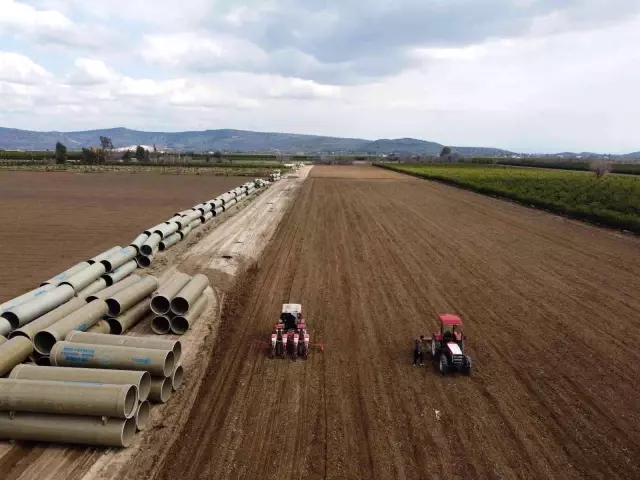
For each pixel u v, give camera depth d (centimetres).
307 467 1095
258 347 1727
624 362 1628
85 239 3375
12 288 2289
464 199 6116
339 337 1812
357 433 1223
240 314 2038
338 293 2308
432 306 2145
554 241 3519
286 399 1380
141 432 1220
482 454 1149
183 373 1517
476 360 1636
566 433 1237
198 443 1179
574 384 1484
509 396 1410
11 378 1214
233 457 1127
